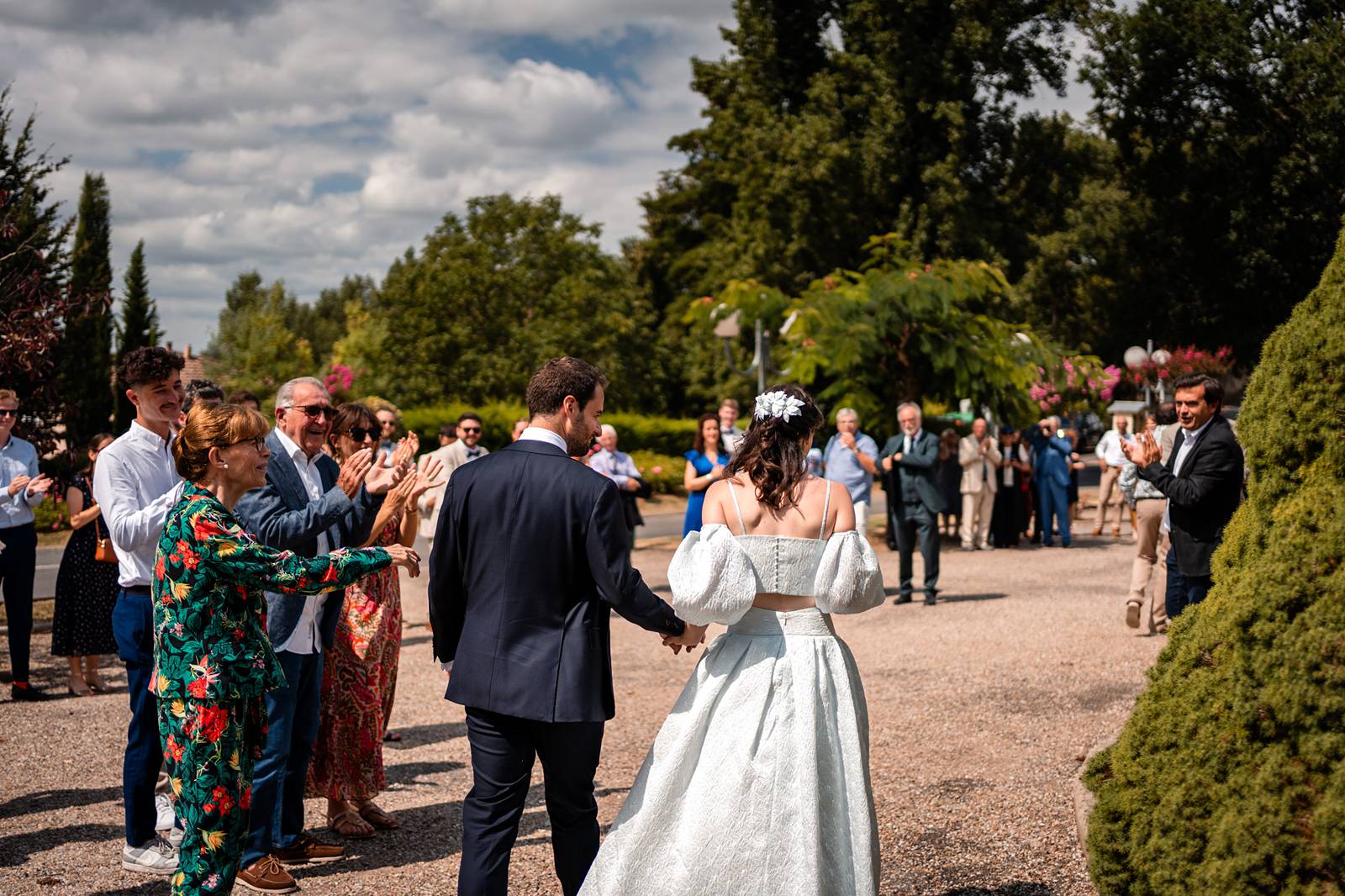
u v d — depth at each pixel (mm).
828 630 3449
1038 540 16547
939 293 16219
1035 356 16984
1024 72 29078
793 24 31422
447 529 3477
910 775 5348
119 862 4406
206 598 3291
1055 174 30641
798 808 3162
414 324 42875
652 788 3256
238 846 3336
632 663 8531
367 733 4688
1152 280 29781
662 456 29469
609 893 3199
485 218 44062
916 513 10828
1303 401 3164
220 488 3463
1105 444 17266
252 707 3383
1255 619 2932
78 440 18281
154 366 4488
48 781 5602
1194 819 2963
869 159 28031
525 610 3373
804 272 30094
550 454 3484
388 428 8125
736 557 3281
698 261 37656
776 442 3496
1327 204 24312
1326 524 2939
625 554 3395
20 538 7551
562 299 43500
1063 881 3977
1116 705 6574
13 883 4180
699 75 33375
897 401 17078
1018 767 5402
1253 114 24109
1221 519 5688
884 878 4074
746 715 3262
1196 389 5688
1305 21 23047
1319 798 2738
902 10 28469
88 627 7609
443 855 4484
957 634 9164
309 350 55281
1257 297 27062
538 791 5363
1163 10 24188
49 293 11742
